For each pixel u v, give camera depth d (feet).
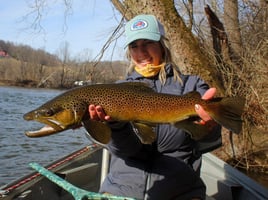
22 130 21.83
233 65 13.17
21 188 4.66
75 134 21.97
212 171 6.55
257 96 12.19
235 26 15.52
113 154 3.98
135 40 4.11
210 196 5.97
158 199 3.95
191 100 3.39
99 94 3.34
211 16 14.05
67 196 5.71
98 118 3.33
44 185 5.14
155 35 4.05
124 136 3.65
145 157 4.05
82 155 6.56
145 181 3.99
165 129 3.99
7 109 30.19
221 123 3.24
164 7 9.90
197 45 10.22
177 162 4.03
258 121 12.78
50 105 3.25
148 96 3.43
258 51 13.28
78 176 5.99
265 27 14.66
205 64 10.25
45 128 3.25
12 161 15.31
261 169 11.84
